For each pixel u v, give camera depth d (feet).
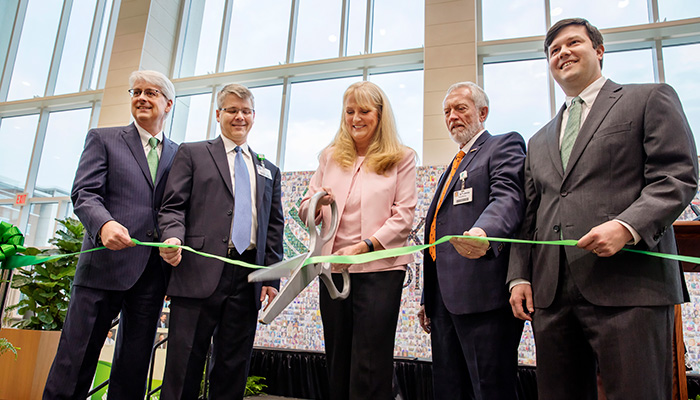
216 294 5.57
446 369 5.48
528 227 4.84
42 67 25.98
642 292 3.64
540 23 18.67
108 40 24.72
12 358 10.38
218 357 5.62
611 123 4.16
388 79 19.86
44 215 23.08
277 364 12.55
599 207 3.98
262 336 13.91
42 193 23.70
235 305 5.71
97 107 23.50
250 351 5.83
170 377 5.22
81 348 5.56
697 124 15.61
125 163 6.30
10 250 5.82
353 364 4.78
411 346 12.70
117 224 5.31
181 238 5.51
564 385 4.00
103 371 10.18
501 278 5.12
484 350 4.98
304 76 20.97
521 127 17.35
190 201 6.02
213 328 5.58
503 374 4.94
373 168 5.46
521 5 19.08
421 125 18.67
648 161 3.88
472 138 6.29
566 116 4.85
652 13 17.15
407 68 19.74
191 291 5.48
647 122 3.96
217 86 21.90
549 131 4.91
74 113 24.44
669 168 3.74
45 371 10.39
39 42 26.55
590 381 4.13
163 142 6.95
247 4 23.57
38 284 11.02
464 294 5.14
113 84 21.50
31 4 27.63
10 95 26.00
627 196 3.92
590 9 18.17
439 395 5.46
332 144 6.04
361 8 21.53
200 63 23.32
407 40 20.43
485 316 5.08
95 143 6.29
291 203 15.72
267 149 20.30
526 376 10.72
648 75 16.72
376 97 5.75
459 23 18.03
